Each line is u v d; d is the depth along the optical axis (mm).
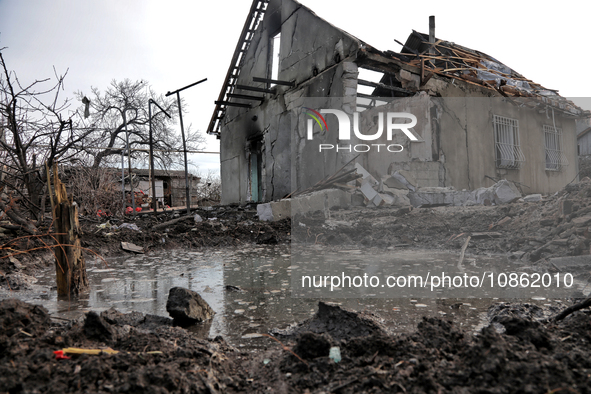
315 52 10281
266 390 1616
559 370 1403
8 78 5328
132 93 20828
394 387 1435
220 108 15914
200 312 2725
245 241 7035
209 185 26875
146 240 6609
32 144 6316
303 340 1810
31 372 1490
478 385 1390
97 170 10883
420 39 11719
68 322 2355
